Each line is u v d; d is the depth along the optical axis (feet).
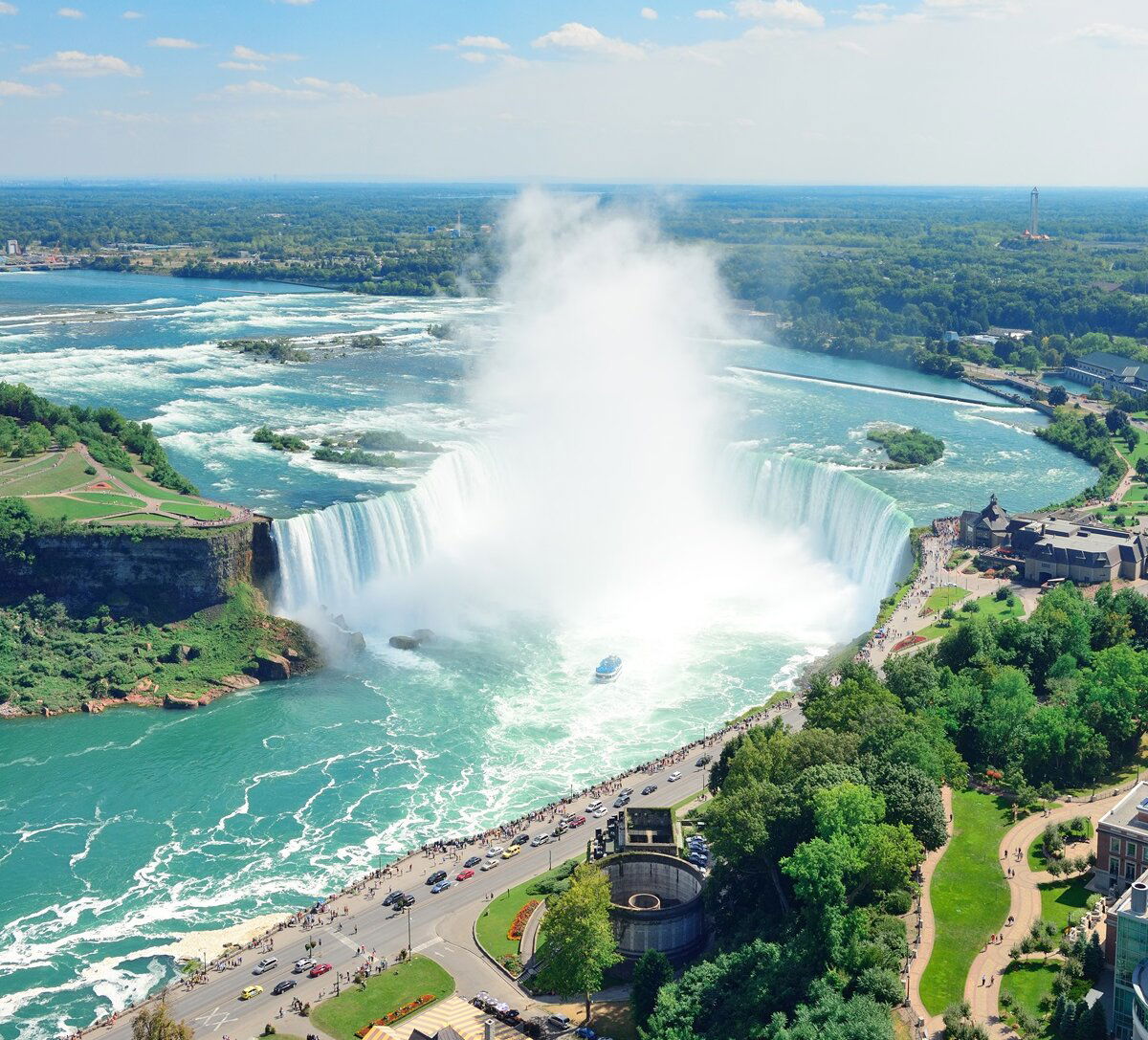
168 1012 592.19
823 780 626.23
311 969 619.26
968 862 651.25
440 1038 533.55
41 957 644.69
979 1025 523.29
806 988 540.52
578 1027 576.20
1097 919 588.09
